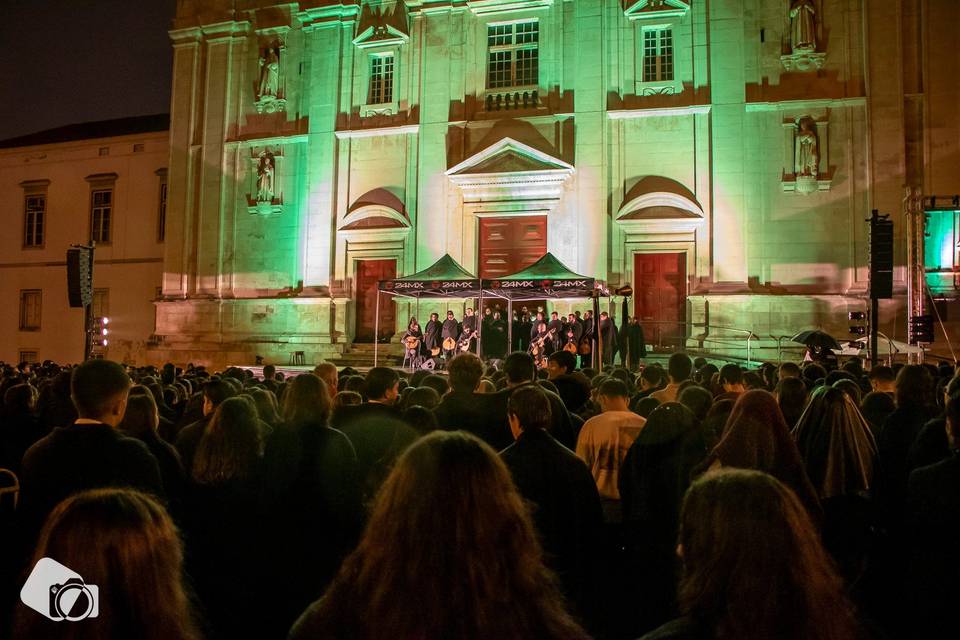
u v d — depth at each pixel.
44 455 3.83
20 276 34.84
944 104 21.23
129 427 4.68
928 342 16.89
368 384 5.64
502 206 24.27
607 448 5.54
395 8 25.81
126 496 2.01
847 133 21.81
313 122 26.42
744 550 1.91
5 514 4.54
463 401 5.69
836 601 1.92
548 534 3.83
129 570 1.87
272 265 26.66
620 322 22.95
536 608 1.95
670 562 4.74
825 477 4.98
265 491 4.19
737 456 4.16
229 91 27.66
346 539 4.11
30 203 35.09
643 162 23.19
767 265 22.08
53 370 14.80
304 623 2.02
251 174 27.23
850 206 21.62
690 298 22.44
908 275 18.98
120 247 32.88
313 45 26.72
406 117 25.53
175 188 28.09
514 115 24.27
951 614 3.55
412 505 1.95
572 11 24.06
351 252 25.89
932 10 21.53
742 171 22.42
